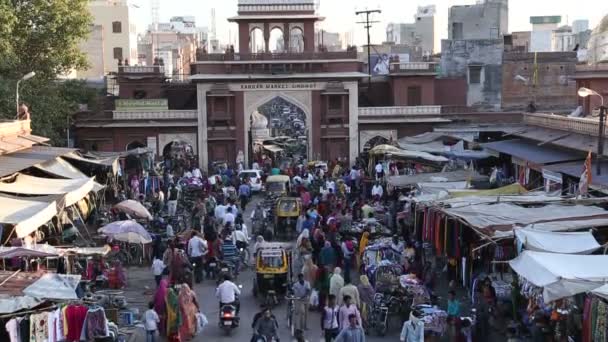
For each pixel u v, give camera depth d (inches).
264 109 2925.7
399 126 1742.1
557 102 1835.6
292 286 714.2
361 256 804.0
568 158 940.6
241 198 1262.3
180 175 1521.9
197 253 837.8
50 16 1347.2
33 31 1348.4
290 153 1963.6
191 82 1801.2
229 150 1724.9
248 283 836.0
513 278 611.5
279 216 1032.2
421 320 589.9
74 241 858.1
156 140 1702.8
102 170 1154.7
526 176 1017.5
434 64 1825.8
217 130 1715.1
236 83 1710.1
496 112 1744.6
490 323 598.9
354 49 1727.4
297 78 1707.7
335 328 606.9
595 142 908.6
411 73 1817.2
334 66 1727.4
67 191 799.7
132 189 1216.2
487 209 669.9
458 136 1378.0
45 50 1360.7
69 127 1589.6
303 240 809.5
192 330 649.6
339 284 679.7
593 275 487.5
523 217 630.5
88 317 532.4
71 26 1381.6
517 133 1173.1
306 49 1772.9
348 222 918.4
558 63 1828.2
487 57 1911.9
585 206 673.6
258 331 590.6
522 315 583.8
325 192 1155.3
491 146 1163.9
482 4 2064.5
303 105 1723.7
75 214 915.4
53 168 964.6
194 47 3548.2
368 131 1742.1
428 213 756.6
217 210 988.6
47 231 814.5
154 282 820.6
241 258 888.3
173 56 3065.9
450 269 730.8
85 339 532.4
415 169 1225.4
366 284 667.4
